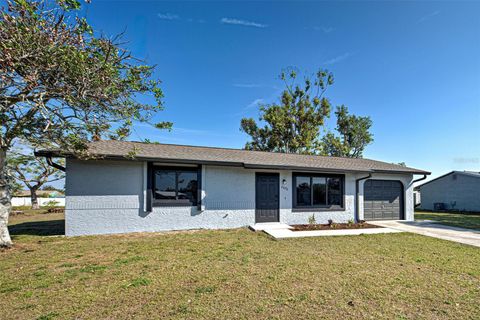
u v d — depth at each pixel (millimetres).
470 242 7066
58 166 7738
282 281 3975
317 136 24953
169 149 10180
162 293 3484
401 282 3973
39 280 3959
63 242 6793
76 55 4867
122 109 6117
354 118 31719
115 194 8211
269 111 24797
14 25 4484
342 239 7387
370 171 11156
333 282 3947
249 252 5801
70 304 3133
